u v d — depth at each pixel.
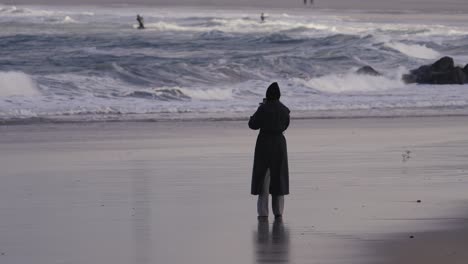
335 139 65.81
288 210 37.72
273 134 36.59
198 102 95.00
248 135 68.75
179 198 40.72
